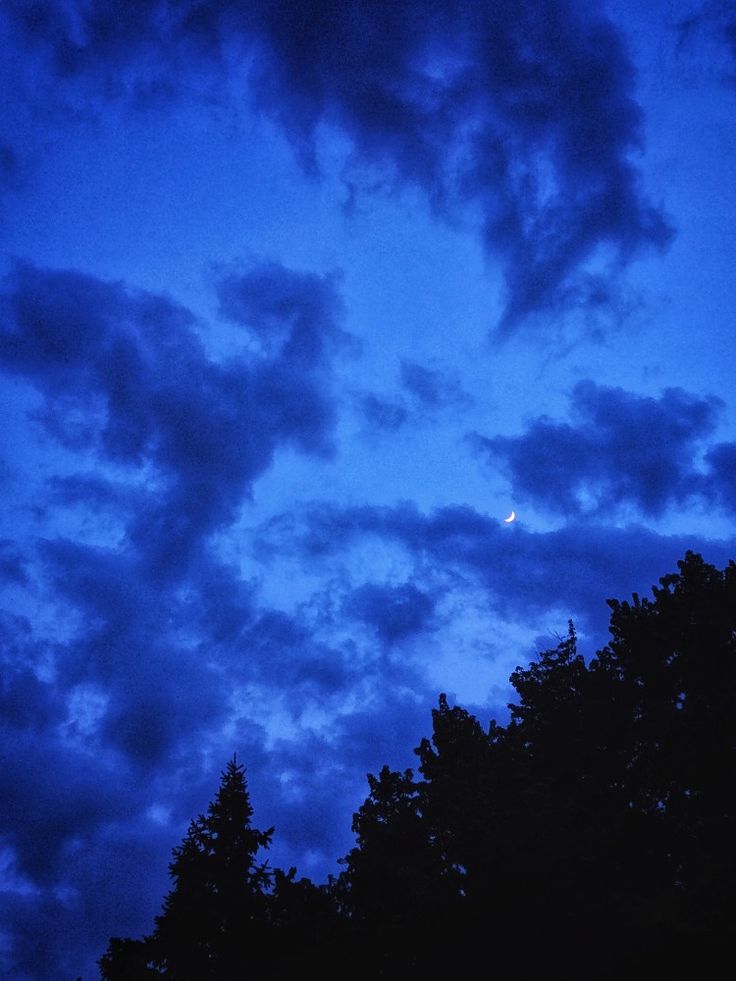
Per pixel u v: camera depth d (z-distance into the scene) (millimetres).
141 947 32156
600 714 25922
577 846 21922
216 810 35781
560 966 21328
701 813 22266
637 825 23141
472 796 24406
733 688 22562
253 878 33312
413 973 23250
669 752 23078
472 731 28656
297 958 25797
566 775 25734
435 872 24250
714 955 19250
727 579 25703
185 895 32312
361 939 24688
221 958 28500
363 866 26391
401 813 27297
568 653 29250
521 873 21688
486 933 22203
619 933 20547
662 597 26656
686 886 20672
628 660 26641
